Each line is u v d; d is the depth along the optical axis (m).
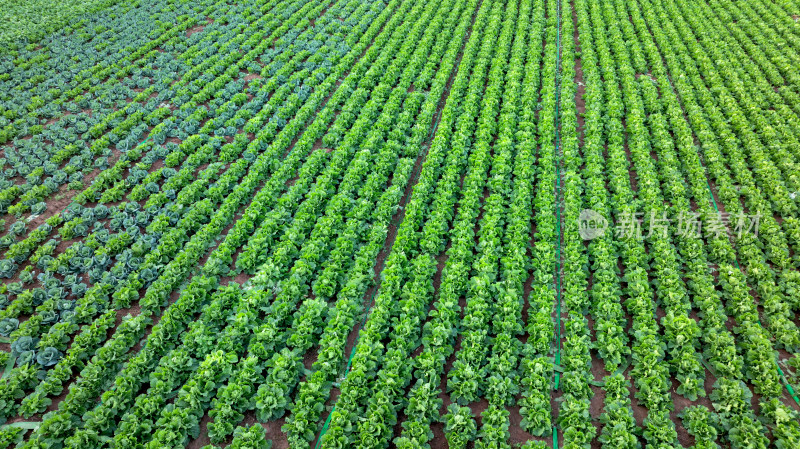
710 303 16.45
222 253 18.75
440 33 36.81
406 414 13.84
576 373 14.44
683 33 36.38
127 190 23.02
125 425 13.16
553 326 15.95
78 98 28.14
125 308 17.42
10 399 14.20
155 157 24.53
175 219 20.72
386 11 39.47
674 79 30.91
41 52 32.50
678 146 24.84
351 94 29.50
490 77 30.33
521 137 24.98
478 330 15.46
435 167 23.20
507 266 17.88
